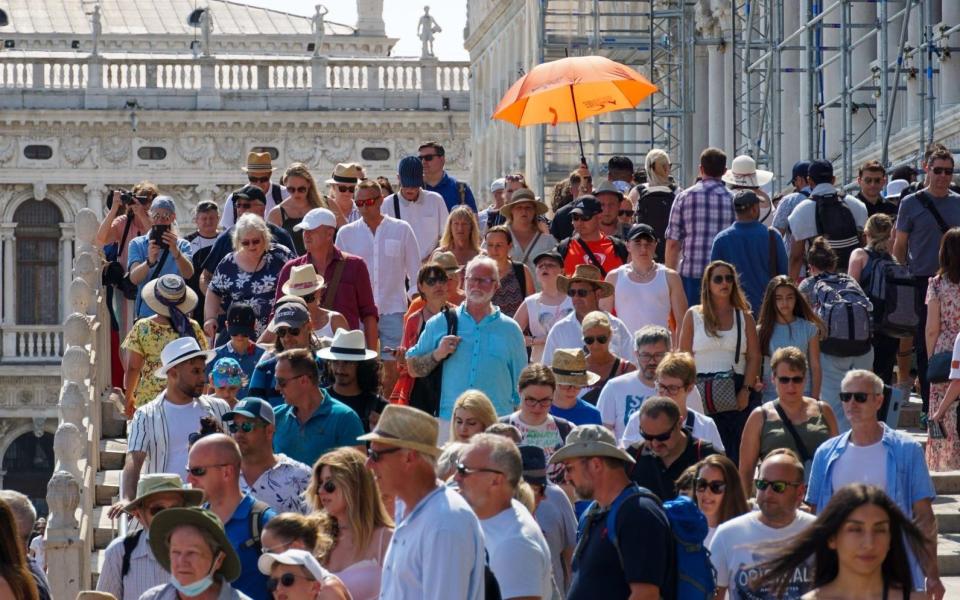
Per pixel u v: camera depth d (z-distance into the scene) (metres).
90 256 66.69
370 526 32.78
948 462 47.47
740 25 110.94
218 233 63.38
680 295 51.50
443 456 31.92
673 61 121.25
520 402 41.53
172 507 32.00
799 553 24.84
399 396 46.19
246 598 30.69
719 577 32.62
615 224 61.47
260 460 37.50
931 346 48.56
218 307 53.22
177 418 42.81
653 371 42.31
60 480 51.00
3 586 29.44
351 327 51.06
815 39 95.69
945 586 43.50
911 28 85.19
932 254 53.91
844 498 24.62
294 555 30.03
